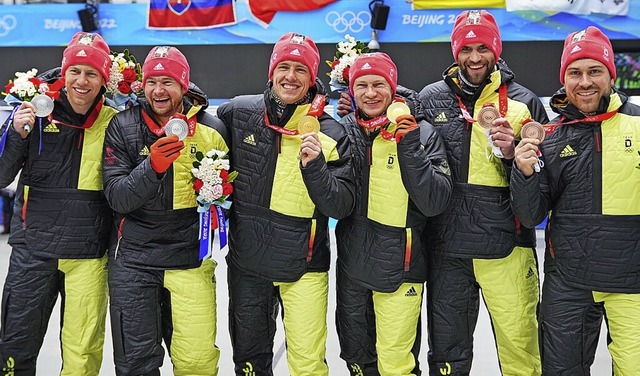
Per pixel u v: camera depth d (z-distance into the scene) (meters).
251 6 8.34
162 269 3.21
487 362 4.56
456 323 3.36
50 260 3.29
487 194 3.27
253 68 8.49
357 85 3.14
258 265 3.27
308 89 3.27
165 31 8.45
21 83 3.22
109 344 4.88
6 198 9.09
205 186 3.11
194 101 3.43
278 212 3.24
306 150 2.98
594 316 3.12
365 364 3.46
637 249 2.97
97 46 3.27
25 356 3.32
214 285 3.40
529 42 8.23
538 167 2.96
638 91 8.16
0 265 7.19
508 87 3.39
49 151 3.28
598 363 4.47
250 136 3.31
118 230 3.29
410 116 2.99
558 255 3.10
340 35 8.34
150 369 3.19
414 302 3.29
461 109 3.32
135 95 3.53
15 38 8.52
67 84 3.21
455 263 3.34
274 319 3.49
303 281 3.29
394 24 8.30
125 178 3.08
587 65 2.98
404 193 3.20
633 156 2.97
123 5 8.41
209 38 8.46
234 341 3.45
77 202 3.29
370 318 3.39
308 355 3.24
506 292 3.31
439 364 3.38
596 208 3.00
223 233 3.20
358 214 3.27
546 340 3.13
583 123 3.07
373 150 3.24
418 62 8.33
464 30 3.26
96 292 3.37
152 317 3.22
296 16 8.35
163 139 2.95
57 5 8.45
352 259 3.29
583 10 8.06
